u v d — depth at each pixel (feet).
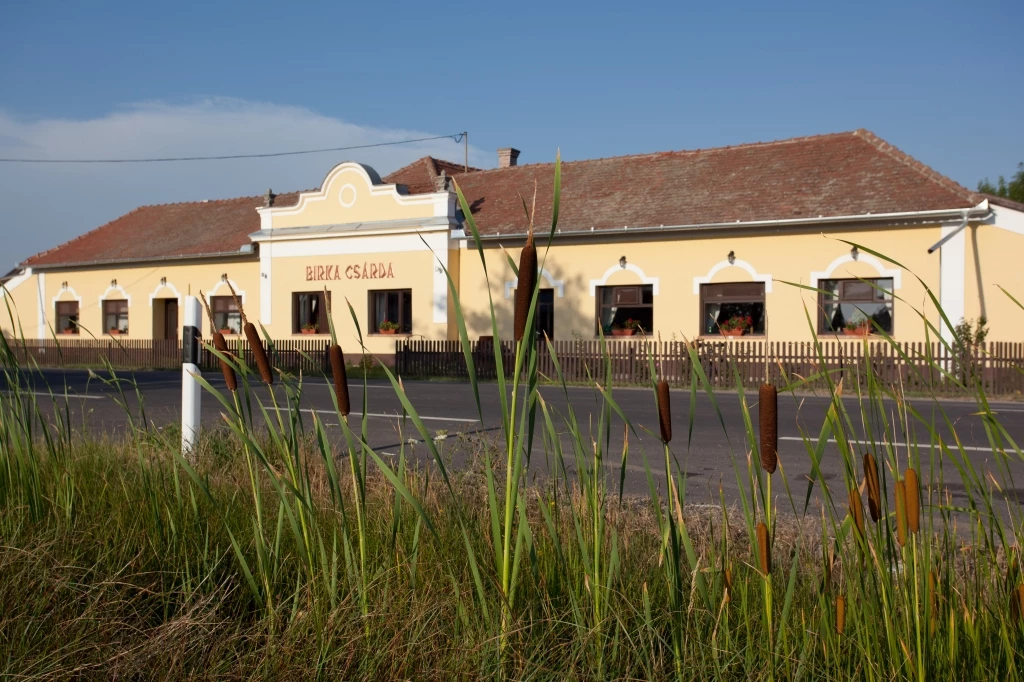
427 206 84.48
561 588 9.82
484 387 59.47
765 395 7.93
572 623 8.96
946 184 66.03
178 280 101.35
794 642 8.62
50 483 13.80
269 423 10.82
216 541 11.76
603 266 76.43
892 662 7.65
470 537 11.19
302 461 16.60
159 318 104.22
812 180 72.54
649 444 30.19
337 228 88.79
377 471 16.74
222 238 101.71
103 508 12.85
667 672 8.65
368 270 87.76
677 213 74.28
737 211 71.51
